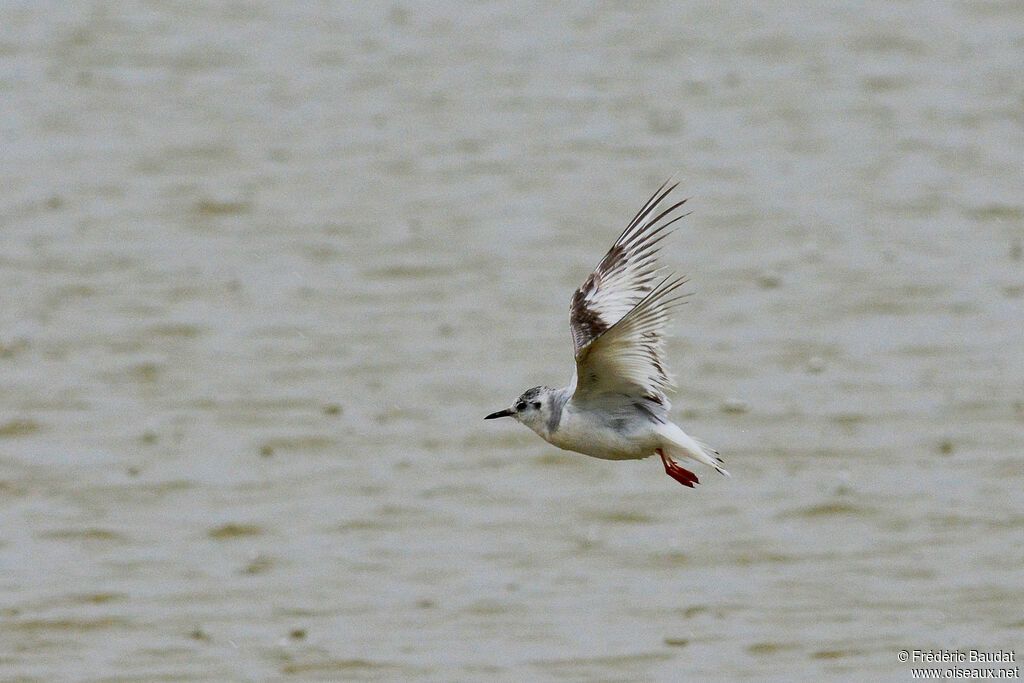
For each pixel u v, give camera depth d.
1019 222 32.78
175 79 42.50
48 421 24.66
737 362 26.84
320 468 23.25
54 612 19.42
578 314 13.12
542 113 39.88
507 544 21.19
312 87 41.91
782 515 21.86
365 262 31.06
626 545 21.06
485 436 24.23
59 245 31.95
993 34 45.84
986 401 25.05
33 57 44.09
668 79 42.47
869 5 49.03
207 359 26.86
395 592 19.95
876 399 25.27
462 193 34.75
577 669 18.06
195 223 33.12
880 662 18.08
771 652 18.39
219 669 18.12
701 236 32.59
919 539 21.03
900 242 31.97
